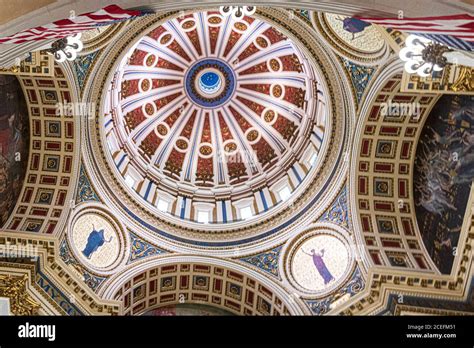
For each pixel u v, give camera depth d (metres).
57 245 16.52
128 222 19.75
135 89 24.70
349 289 17.27
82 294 16.45
